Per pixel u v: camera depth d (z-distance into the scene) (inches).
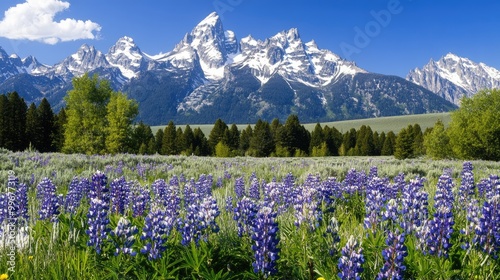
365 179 357.4
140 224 194.4
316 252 169.2
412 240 172.9
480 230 161.3
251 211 184.9
